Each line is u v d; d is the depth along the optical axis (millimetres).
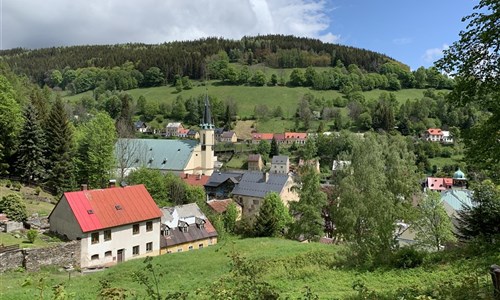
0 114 56406
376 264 22312
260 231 50312
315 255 28031
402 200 42562
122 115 154000
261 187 74188
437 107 152750
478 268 18281
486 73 15523
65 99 195125
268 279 22438
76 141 64625
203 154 98562
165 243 42969
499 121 15398
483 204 26109
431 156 122375
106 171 62906
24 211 42688
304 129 159625
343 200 40281
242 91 199875
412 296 12922
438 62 16578
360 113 158125
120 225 38500
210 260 31453
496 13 14156
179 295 10250
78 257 35469
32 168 58438
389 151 46250
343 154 50094
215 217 53375
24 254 31547
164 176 70188
